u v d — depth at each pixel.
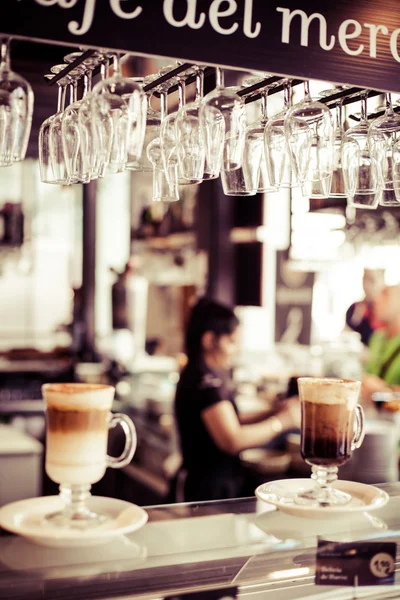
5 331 6.39
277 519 1.39
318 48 1.38
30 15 1.17
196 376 2.97
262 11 1.33
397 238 4.11
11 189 6.25
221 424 2.92
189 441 2.97
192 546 1.26
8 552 1.17
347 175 1.55
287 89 1.47
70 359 5.75
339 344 4.45
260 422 3.17
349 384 1.48
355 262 4.36
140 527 1.31
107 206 6.10
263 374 4.26
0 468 3.20
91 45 1.21
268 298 4.71
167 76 1.41
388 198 1.62
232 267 4.94
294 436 3.16
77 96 1.62
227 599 1.15
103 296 6.16
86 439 1.29
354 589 1.23
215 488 2.90
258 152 1.52
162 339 5.38
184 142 1.41
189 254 5.18
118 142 1.27
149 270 5.52
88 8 1.20
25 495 3.23
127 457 1.37
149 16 1.24
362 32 1.42
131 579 1.15
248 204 4.78
